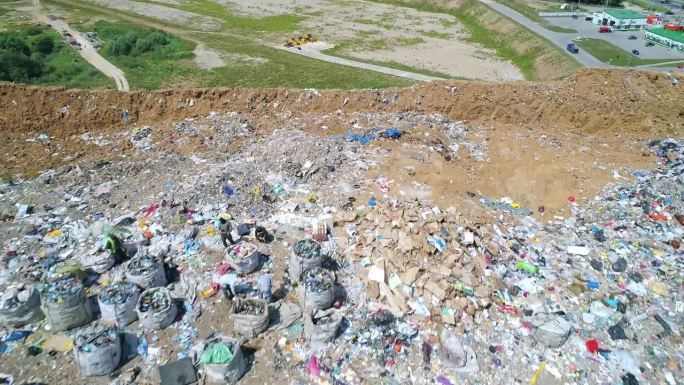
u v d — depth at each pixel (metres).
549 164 22.95
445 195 20.08
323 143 23.22
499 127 28.30
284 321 14.18
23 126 26.73
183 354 13.25
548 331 13.73
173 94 29.42
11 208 18.91
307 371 12.98
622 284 15.93
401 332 13.96
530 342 13.93
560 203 20.25
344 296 15.10
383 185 20.39
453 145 25.25
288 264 16.34
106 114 28.11
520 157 24.16
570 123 29.56
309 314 13.98
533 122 29.80
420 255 16.25
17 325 13.93
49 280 14.86
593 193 20.70
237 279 15.54
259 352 13.42
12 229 17.72
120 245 16.39
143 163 22.44
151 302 14.21
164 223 17.78
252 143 24.86
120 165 22.28
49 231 17.66
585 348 13.79
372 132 25.72
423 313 14.55
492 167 23.06
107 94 28.67
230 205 18.84
